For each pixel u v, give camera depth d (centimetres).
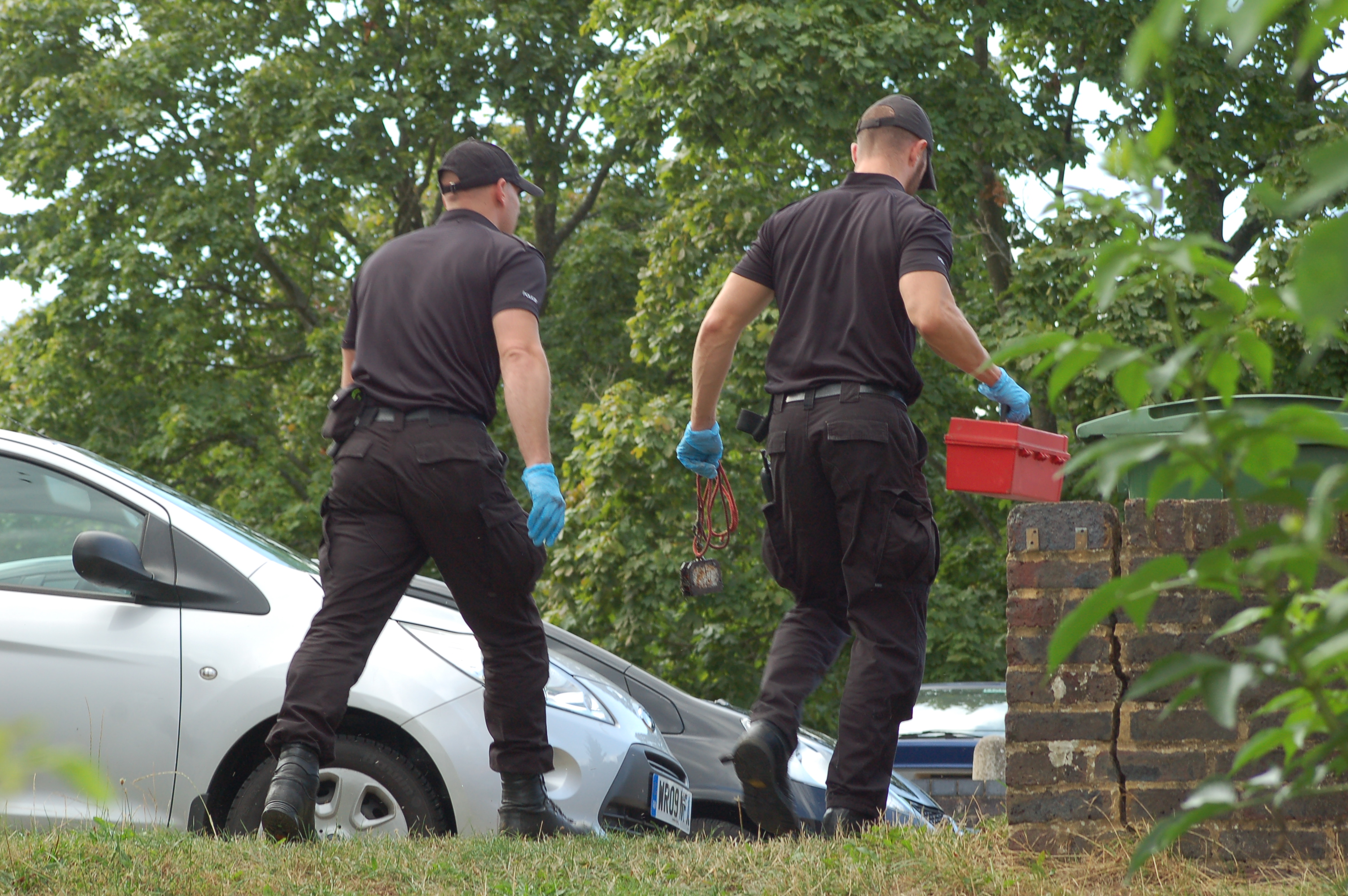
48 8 6525
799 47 4659
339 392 1176
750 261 1241
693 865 1003
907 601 1147
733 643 4797
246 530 1448
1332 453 877
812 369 1155
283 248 6894
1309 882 848
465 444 1139
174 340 6262
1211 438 304
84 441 6419
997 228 5275
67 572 1304
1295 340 3158
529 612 1198
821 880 924
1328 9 200
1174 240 306
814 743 1877
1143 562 926
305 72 6456
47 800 1215
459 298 1180
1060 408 4569
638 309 5297
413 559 1167
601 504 4794
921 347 5403
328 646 1115
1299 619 367
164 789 1224
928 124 1256
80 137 6231
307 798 1077
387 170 6231
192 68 6412
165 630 1262
